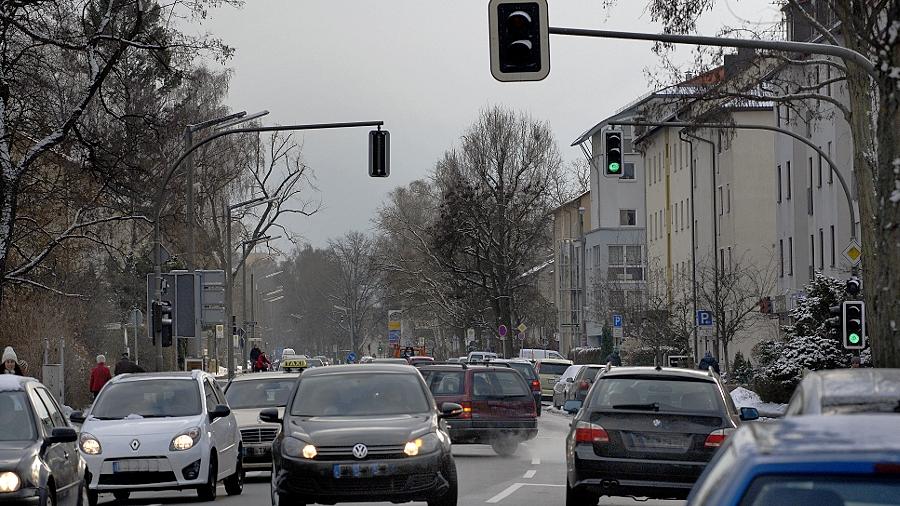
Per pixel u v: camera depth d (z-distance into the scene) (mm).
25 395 20406
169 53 46500
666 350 82688
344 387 22719
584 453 20750
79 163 48875
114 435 26203
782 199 91062
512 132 114188
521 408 38375
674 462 20406
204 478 26375
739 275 86750
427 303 124438
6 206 44250
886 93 31031
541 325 142250
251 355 90000
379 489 20578
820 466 5824
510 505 23969
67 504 20484
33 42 45094
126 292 86188
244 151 94625
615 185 143750
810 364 58469
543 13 24766
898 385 10992
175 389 27844
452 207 113688
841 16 40000
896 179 30969
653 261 117562
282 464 20875
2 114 44281
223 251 94625
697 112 47000
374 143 44375
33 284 48188
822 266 82000
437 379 38438
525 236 113688
